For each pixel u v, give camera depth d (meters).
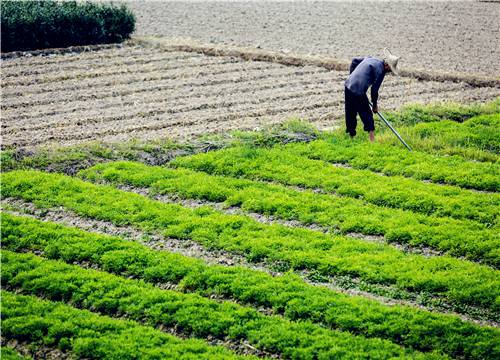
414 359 7.63
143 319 8.37
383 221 10.66
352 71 13.47
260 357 7.76
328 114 15.45
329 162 12.98
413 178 12.30
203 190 11.58
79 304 8.67
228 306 8.51
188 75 18.62
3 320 8.24
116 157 12.89
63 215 10.81
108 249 9.73
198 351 7.77
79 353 7.77
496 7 29.42
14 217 10.50
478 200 11.29
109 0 29.81
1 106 15.68
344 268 9.32
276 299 8.61
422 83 18.30
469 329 8.11
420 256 9.76
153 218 10.70
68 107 15.77
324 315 8.35
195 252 9.84
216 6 29.70
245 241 9.99
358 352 7.69
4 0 22.98
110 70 18.94
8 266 9.28
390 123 14.74
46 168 12.38
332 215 10.84
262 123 14.78
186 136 13.92
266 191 11.59
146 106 15.92
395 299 8.81
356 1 31.02
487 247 9.90
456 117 15.38
